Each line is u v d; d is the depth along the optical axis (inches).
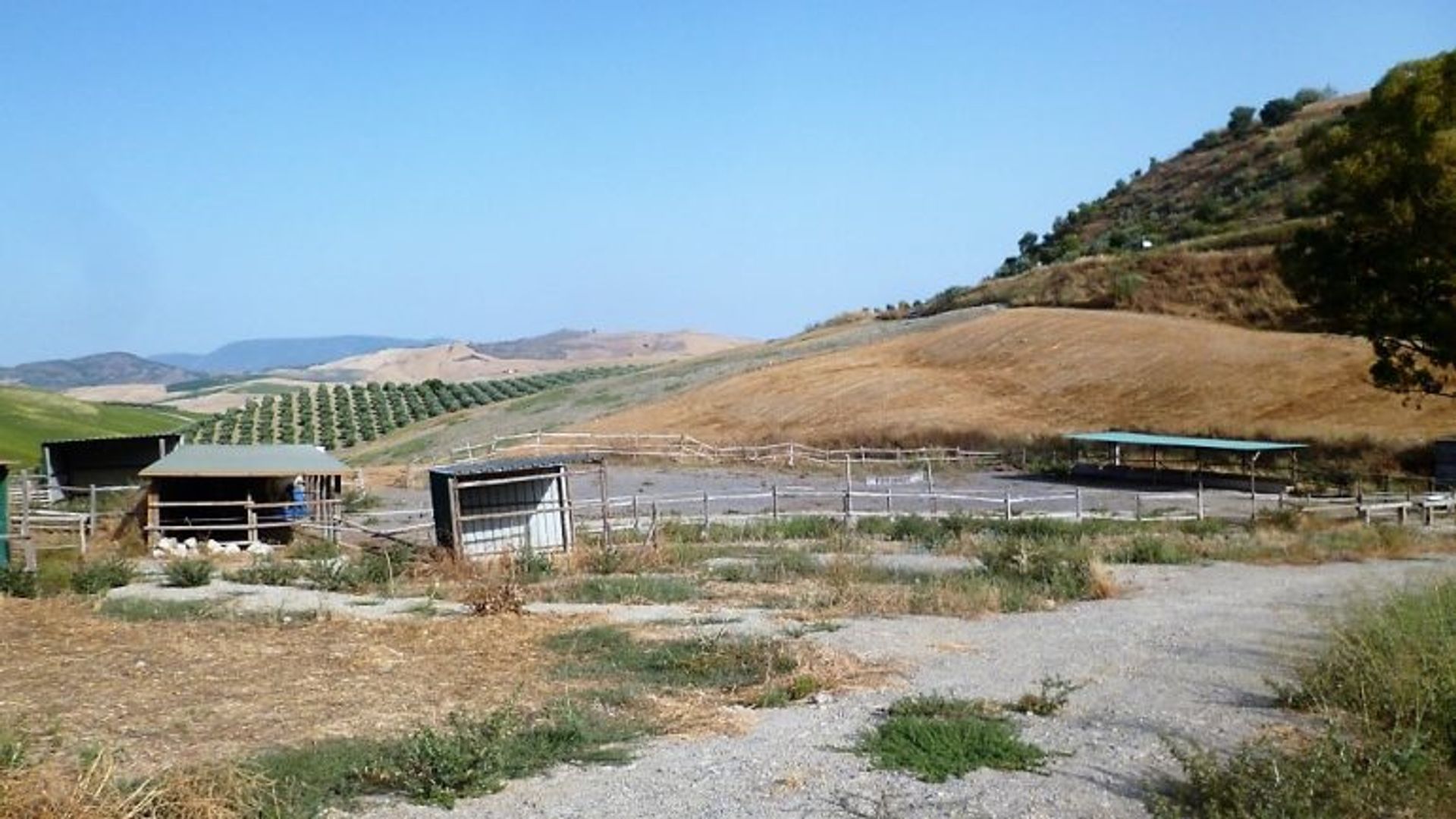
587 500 1728.6
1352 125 1701.5
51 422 3622.0
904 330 3567.9
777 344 4224.9
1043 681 513.7
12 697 496.4
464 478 1086.4
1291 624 693.9
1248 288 2989.7
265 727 451.2
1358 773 348.2
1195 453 1998.0
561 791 372.5
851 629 688.4
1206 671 557.0
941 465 2191.2
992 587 816.3
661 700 503.5
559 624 702.5
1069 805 353.1
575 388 3774.6
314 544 1198.9
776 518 1417.3
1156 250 3531.0
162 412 5871.1
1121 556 1059.9
